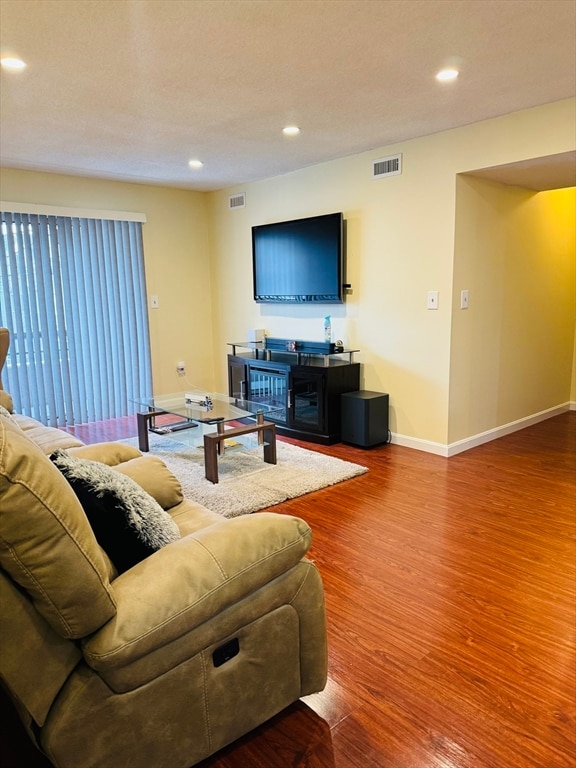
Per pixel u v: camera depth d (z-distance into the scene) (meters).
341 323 4.69
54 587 1.02
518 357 4.63
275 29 2.17
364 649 1.88
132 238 5.36
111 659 1.09
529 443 4.37
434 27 2.18
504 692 1.67
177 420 5.17
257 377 4.94
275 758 1.44
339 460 3.89
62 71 2.54
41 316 4.81
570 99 3.05
